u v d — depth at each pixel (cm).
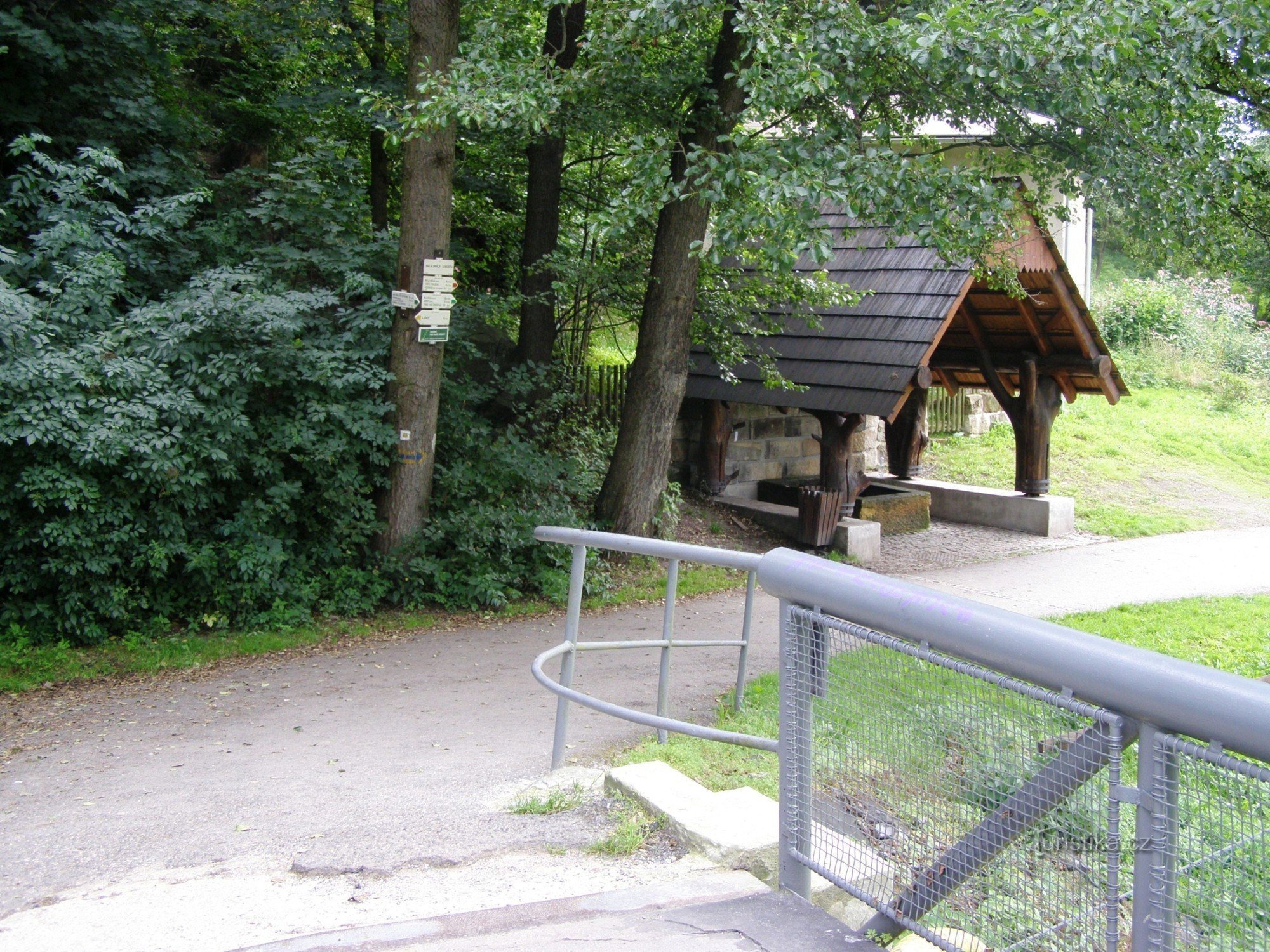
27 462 860
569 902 328
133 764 608
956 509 1628
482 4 1291
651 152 859
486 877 377
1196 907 196
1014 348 1554
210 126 1405
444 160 1010
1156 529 1573
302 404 991
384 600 1041
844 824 293
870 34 789
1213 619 1011
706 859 376
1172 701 195
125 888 402
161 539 919
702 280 1347
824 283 1310
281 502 965
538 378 1259
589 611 1050
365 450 1006
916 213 802
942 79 888
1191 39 785
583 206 1559
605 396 1511
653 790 436
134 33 1172
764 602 1098
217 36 1470
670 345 1188
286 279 1091
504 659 866
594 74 991
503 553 1074
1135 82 861
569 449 1331
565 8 1061
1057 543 1482
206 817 494
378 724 683
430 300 1015
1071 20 733
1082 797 221
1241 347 2734
